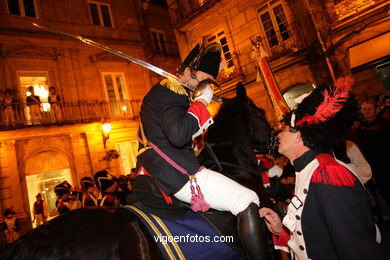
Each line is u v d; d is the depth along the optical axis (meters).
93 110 14.68
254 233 1.70
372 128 4.93
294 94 11.28
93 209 1.80
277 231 1.85
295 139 1.60
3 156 12.27
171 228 1.74
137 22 17.64
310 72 10.64
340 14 9.78
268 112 11.52
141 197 1.89
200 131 1.74
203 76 2.11
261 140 2.59
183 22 13.49
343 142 3.83
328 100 1.45
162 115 1.71
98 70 15.45
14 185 12.22
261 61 4.96
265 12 11.71
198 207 1.73
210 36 13.48
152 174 1.80
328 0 10.01
